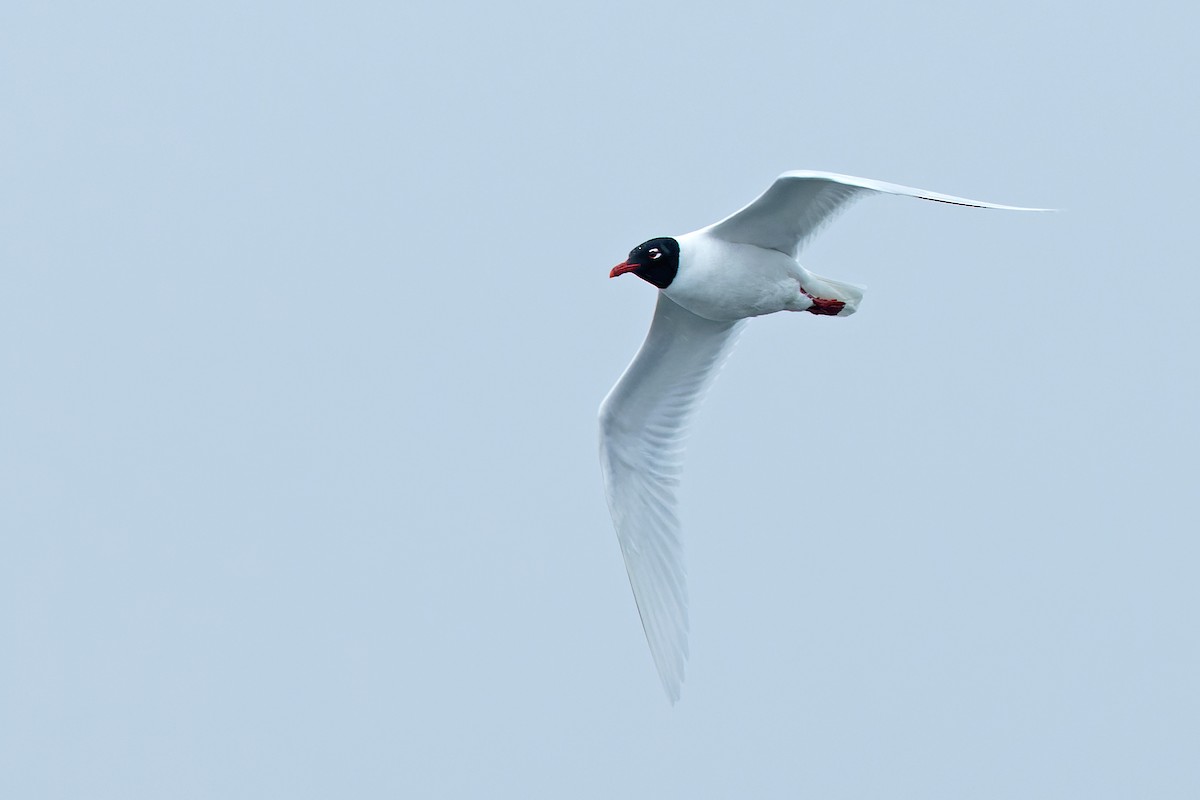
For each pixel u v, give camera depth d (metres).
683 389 14.48
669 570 14.49
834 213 12.88
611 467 14.52
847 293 13.38
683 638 14.41
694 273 13.19
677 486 14.55
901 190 11.40
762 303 13.40
